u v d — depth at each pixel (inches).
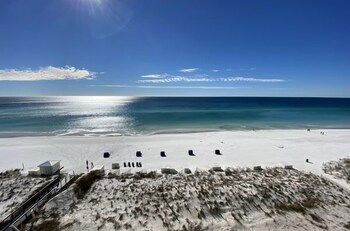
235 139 2217.0
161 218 914.1
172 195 1067.9
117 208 970.1
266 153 1787.6
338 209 1016.9
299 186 1184.8
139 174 1320.1
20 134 2581.2
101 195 1074.7
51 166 1326.3
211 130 2736.2
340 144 2065.7
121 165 1510.8
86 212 941.2
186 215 939.3
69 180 1241.4
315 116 4028.1
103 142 2105.1
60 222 873.5
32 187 1172.5
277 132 2564.0
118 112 4852.4
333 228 894.4
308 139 2237.9
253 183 1190.3
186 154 1754.4
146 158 1662.2
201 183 1194.6
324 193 1135.6
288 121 3444.9
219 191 1094.4
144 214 933.8
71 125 3171.8
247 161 1600.6
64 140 2190.0
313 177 1321.4
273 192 1109.1
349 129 2792.8
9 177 1309.1
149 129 2807.6
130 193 1089.4
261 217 943.0
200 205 994.1
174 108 5718.5
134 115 4202.8
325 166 1520.7
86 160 1630.2
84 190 1116.5
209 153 1776.6
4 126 3127.5
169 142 2095.2
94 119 3767.2
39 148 1926.7
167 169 1360.7
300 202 1048.2
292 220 928.9
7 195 1097.4
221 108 5659.5
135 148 1905.8
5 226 833.5
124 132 2650.1
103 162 1585.9
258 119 3627.0
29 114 4690.0
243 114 4286.4
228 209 979.3
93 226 853.8
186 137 2298.2
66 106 7401.6
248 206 1003.3
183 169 1390.3
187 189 1121.4
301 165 1534.2
